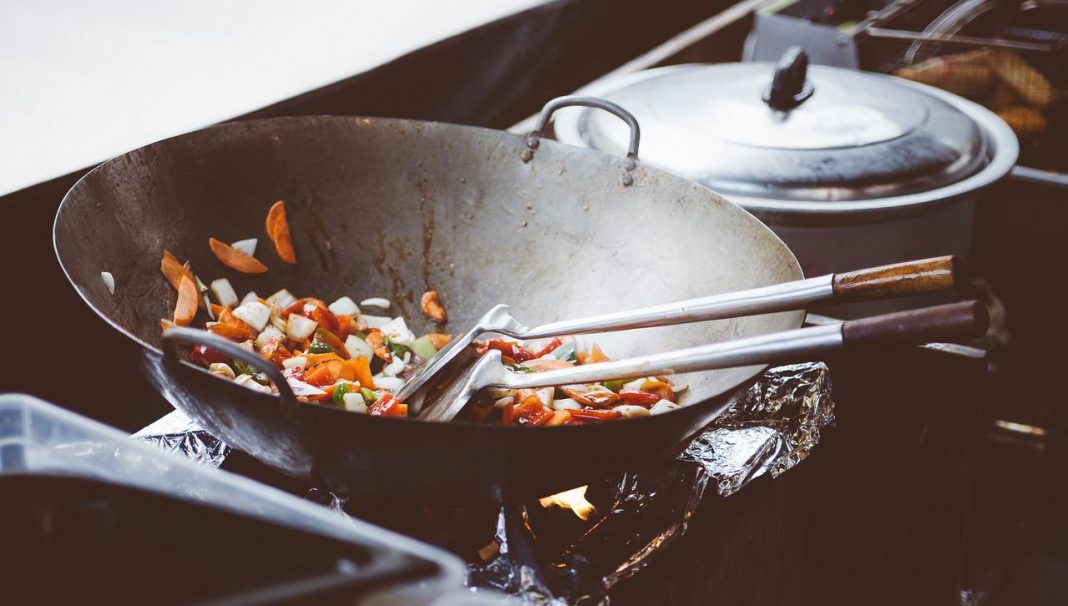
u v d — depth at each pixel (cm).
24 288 195
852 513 229
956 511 221
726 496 188
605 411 179
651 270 197
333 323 197
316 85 231
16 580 129
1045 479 320
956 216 242
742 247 187
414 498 163
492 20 278
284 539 128
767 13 338
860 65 339
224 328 187
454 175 206
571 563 173
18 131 203
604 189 201
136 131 208
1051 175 319
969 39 327
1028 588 283
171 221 191
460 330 207
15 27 222
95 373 206
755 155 227
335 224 205
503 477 159
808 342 155
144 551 129
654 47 359
